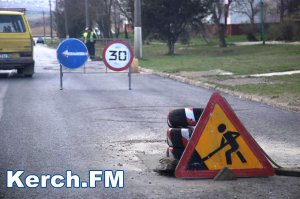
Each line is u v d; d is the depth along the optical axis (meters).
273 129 15.74
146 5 55.97
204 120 10.47
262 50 52.94
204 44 74.25
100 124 16.47
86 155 12.52
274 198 9.51
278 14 80.19
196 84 27.89
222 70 33.44
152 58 49.69
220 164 10.53
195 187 10.08
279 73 30.28
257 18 85.38
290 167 11.27
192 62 41.84
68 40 25.56
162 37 58.41
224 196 9.59
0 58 31.19
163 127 15.95
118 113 18.55
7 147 13.30
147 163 11.81
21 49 31.53
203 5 57.25
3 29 31.14
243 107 20.11
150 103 21.03
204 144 10.48
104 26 95.81
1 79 31.48
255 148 10.61
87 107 19.92
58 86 27.44
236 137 10.54
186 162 10.51
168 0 55.81
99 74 35.03
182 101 21.66
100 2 95.12
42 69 40.09
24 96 23.22
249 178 10.61
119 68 25.70
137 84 28.61
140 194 9.71
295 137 14.62
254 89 23.86
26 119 17.33
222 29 65.25
